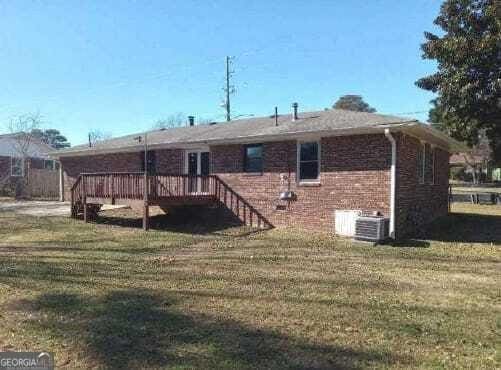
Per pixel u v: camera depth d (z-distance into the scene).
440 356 4.33
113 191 14.86
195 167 17.56
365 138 12.56
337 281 7.38
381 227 11.34
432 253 10.12
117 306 5.81
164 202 14.31
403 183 12.76
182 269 8.22
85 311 5.59
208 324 5.15
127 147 19.27
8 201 24.78
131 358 4.20
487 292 6.79
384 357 4.29
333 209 13.18
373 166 12.41
